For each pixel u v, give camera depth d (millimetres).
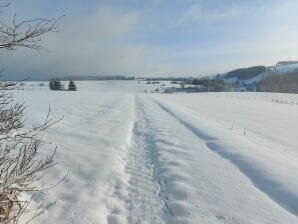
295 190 6281
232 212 5301
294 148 12273
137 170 7625
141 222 4957
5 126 4129
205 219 5031
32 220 4605
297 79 124188
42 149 8328
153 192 6191
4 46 3539
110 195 5934
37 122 13844
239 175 7312
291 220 5082
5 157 4453
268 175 7188
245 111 30062
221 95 73938
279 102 50594
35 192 5496
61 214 4949
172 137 11930
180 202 5613
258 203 5703
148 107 28562
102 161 7738
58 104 26703
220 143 10641
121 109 23875
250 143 11594
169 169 7555
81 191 5855
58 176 6516
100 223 4785
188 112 25547
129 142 11047
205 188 6352
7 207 3959
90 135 11078
